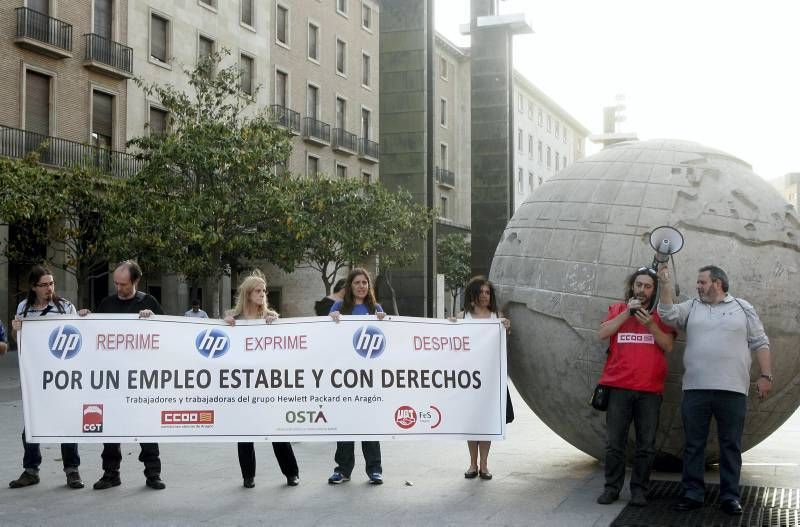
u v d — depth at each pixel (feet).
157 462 21.22
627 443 21.21
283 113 123.85
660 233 18.45
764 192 21.25
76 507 18.74
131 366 20.71
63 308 21.93
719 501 18.81
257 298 21.27
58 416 20.66
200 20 106.73
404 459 25.16
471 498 19.48
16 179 63.57
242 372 20.76
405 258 87.10
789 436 29.91
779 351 20.04
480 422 20.76
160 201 71.15
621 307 19.07
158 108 100.01
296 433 20.68
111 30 93.71
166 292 100.94
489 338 20.85
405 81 64.49
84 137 89.71
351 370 20.76
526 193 215.31
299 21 129.80
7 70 81.10
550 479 21.80
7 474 23.11
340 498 19.61
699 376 18.24
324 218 89.51
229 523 17.22
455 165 186.70
